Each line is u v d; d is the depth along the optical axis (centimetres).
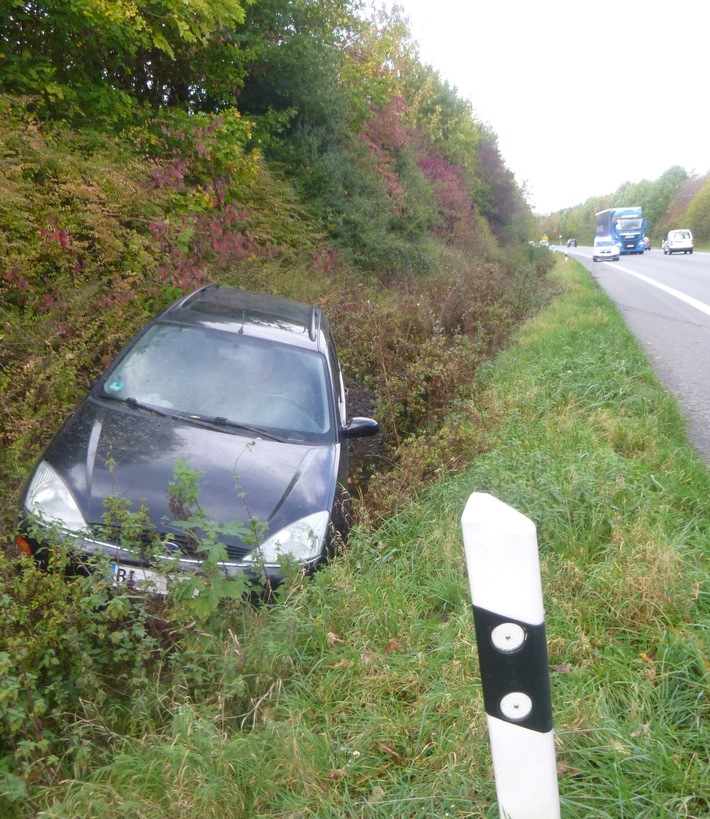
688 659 339
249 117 1477
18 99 848
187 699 305
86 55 1046
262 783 269
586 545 454
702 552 446
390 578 413
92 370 642
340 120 1723
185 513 376
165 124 1078
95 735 298
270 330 570
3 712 262
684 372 1054
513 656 193
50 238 691
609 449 633
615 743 281
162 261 808
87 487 396
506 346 1187
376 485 532
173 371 513
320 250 1264
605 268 3822
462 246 2603
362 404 859
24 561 318
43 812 241
